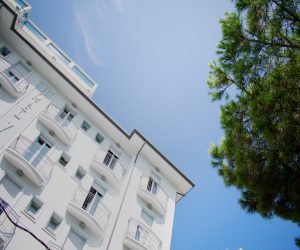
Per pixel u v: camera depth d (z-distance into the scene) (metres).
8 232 11.26
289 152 7.27
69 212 14.48
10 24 18.17
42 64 19.47
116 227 15.95
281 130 7.35
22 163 13.44
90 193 16.53
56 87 20.25
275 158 7.82
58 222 13.75
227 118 9.19
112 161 20.30
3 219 11.38
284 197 8.42
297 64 7.54
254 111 7.92
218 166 10.12
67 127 18.50
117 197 17.84
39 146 15.76
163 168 23.09
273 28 8.25
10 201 12.42
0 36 18.56
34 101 17.44
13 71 17.45
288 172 7.88
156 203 19.25
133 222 16.92
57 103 19.31
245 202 9.55
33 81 18.64
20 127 15.24
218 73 9.68
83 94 20.55
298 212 8.31
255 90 8.20
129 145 22.22
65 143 17.41
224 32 9.22
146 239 16.66
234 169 9.34
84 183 16.56
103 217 15.68
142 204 18.89
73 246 13.58
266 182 8.15
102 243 14.73
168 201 21.45
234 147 9.17
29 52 19.05
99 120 21.44
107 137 21.64
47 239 12.56
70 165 16.62
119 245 15.25
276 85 7.48
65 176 15.75
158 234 18.11
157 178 22.42
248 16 8.66
